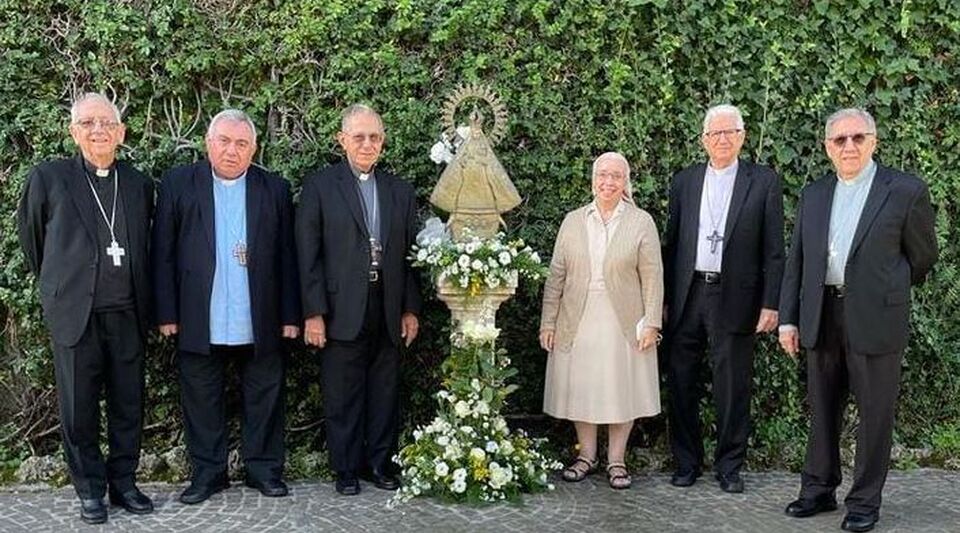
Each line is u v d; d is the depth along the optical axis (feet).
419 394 16.96
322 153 16.47
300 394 16.85
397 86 16.51
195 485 14.64
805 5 17.12
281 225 14.80
